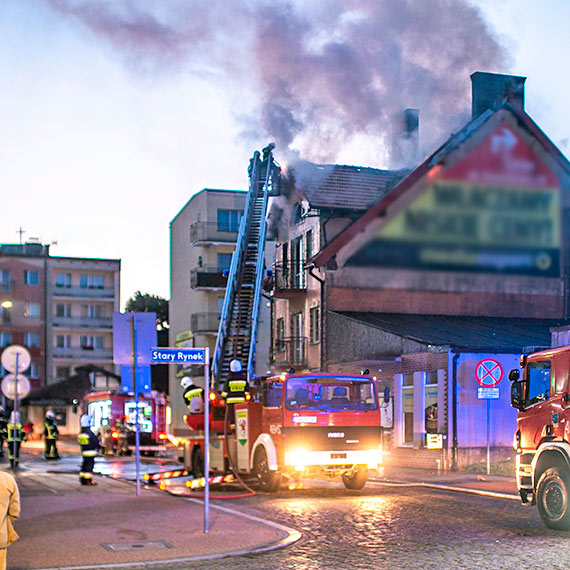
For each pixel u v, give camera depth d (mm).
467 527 11977
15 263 70062
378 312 31797
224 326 29688
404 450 25953
